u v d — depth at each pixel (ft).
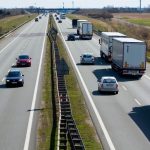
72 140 71.26
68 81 145.18
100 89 127.65
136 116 99.14
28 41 311.06
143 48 157.79
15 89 133.28
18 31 417.49
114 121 94.12
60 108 95.14
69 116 87.71
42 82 144.97
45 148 73.61
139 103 114.01
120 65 161.38
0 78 156.46
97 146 75.66
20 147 74.69
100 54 227.81
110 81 127.13
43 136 81.41
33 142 77.56
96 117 97.60
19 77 139.64
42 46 273.95
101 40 222.28
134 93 128.57
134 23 531.91
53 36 304.50
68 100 104.01
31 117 96.58
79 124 91.25
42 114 99.35
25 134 82.94
